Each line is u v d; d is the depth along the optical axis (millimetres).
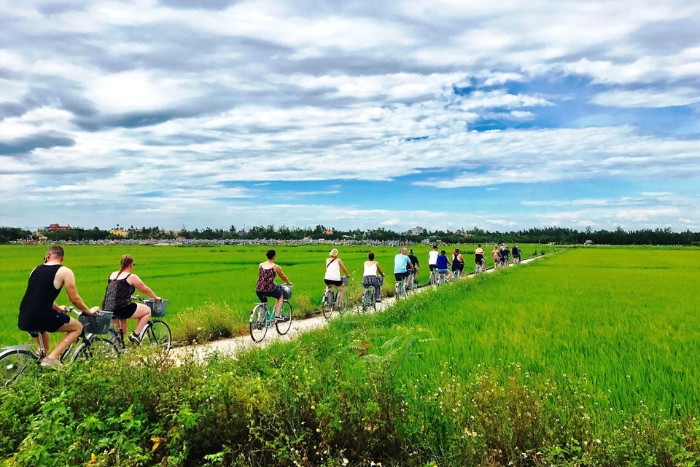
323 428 4809
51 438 4316
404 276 20594
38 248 124500
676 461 4152
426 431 4906
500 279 30266
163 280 30641
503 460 4605
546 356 9133
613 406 6238
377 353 8586
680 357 9094
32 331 7059
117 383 5305
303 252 91688
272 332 13008
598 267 47094
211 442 4859
